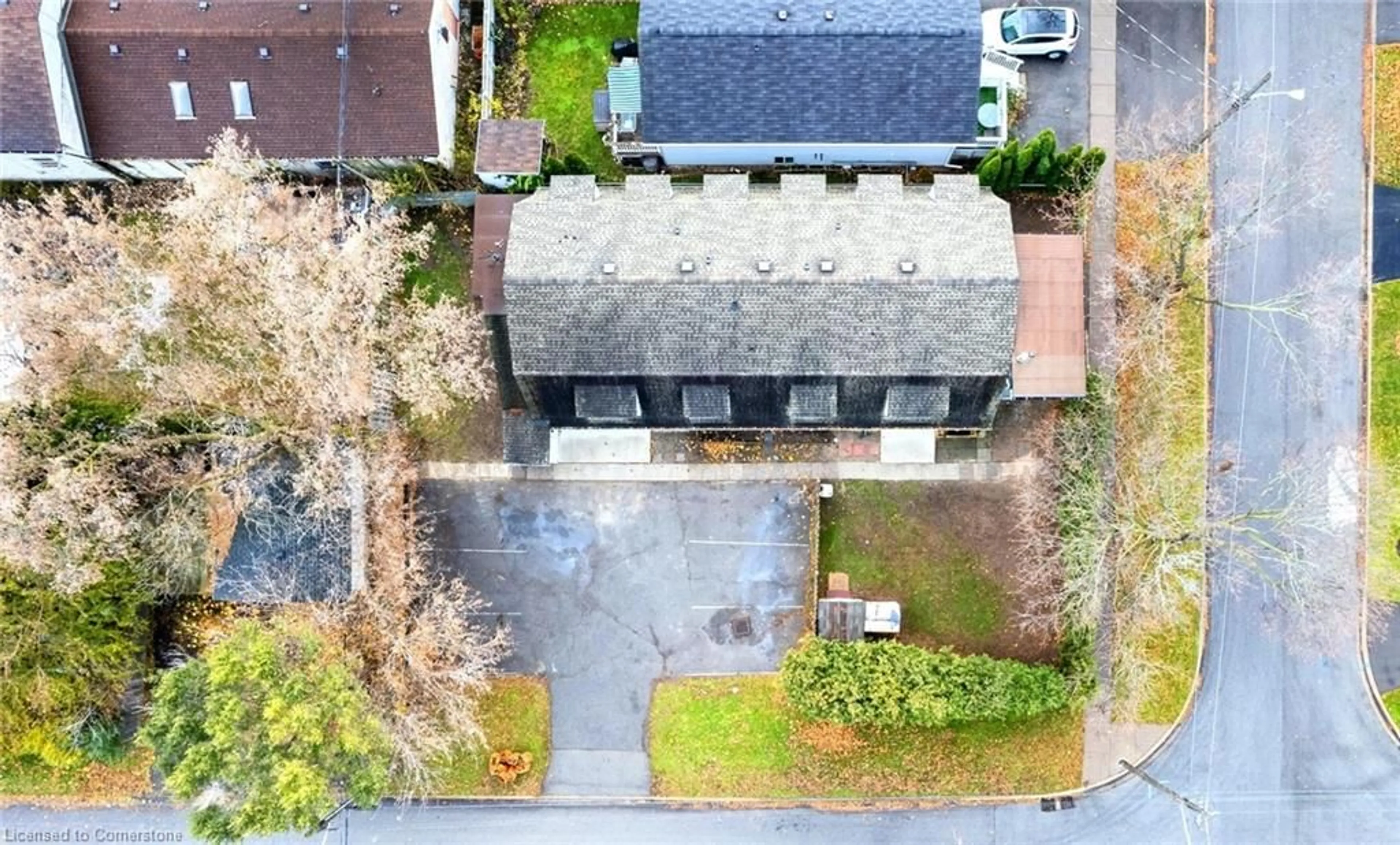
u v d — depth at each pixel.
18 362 36.56
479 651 39.69
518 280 36.44
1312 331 41.69
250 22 38.06
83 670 37.94
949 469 42.06
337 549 40.03
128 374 39.47
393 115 39.25
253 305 37.09
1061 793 42.25
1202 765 42.06
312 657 34.94
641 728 42.69
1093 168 39.09
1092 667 39.81
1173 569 38.03
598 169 42.50
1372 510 41.75
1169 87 41.91
